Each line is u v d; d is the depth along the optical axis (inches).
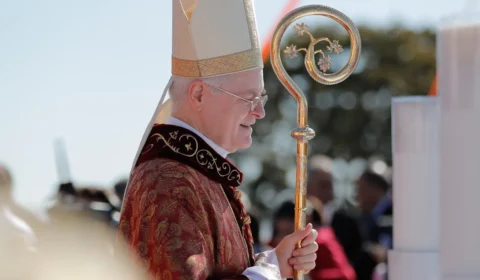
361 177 730.2
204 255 313.4
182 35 343.3
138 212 322.3
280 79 350.9
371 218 722.8
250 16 345.7
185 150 334.3
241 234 343.0
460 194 301.6
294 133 349.1
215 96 339.0
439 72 305.0
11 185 478.3
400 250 406.3
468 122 298.7
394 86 1801.2
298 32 350.9
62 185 564.7
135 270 316.8
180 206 316.8
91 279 368.2
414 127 399.2
